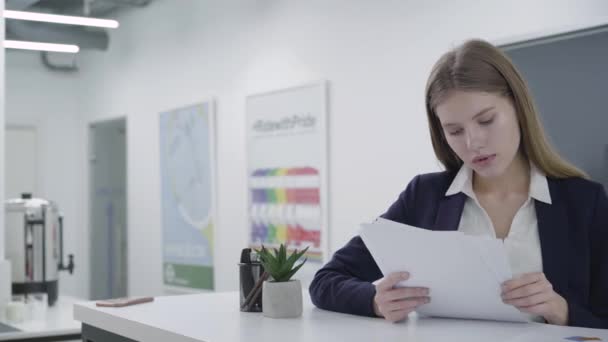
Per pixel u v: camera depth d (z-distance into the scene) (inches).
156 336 53.5
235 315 59.2
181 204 217.6
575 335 45.6
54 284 143.6
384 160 147.7
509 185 59.1
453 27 133.0
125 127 251.9
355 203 155.1
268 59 181.5
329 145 161.8
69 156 280.7
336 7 159.9
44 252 141.6
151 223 234.1
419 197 62.7
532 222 57.2
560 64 117.0
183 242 217.0
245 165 189.3
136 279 242.1
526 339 44.4
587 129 113.8
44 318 125.6
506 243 57.0
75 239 281.7
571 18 114.1
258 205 184.4
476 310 51.3
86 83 273.4
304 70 169.6
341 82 158.9
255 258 61.9
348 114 156.9
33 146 275.0
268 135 180.2
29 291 140.3
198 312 61.3
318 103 163.8
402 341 45.1
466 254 47.9
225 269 198.2
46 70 276.2
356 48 154.5
